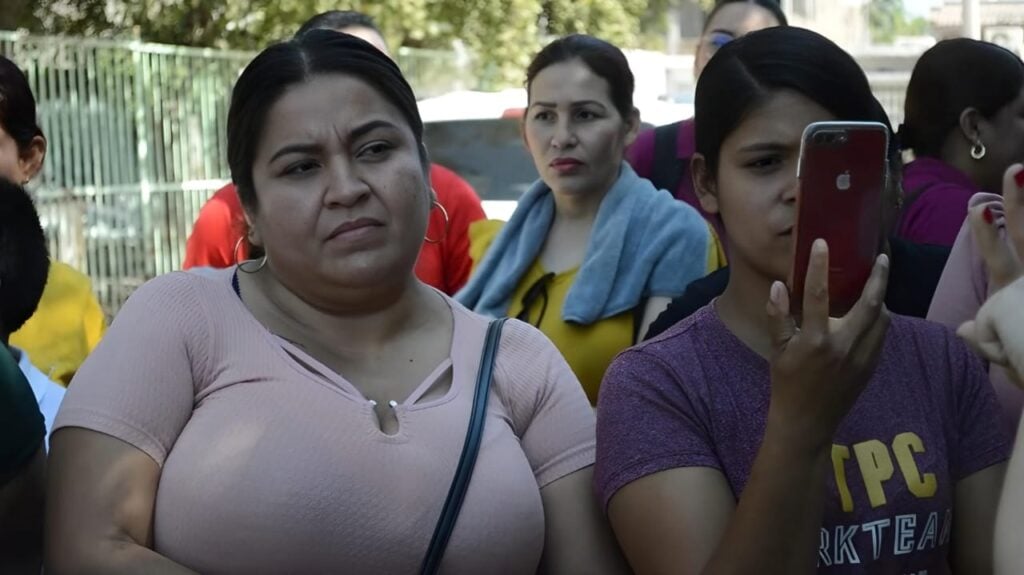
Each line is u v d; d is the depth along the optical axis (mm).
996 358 2084
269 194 2461
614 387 2301
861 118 2254
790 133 2213
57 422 2354
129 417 2307
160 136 12938
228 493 2254
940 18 37938
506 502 2354
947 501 2234
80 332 3904
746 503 2016
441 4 17125
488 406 2451
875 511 2172
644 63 18750
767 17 5602
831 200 2008
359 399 2359
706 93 2303
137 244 12609
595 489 2396
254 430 2295
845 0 35531
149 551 2242
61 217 11805
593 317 4027
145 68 12734
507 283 4273
